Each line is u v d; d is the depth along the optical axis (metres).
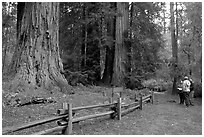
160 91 22.48
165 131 6.84
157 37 20.14
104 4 18.86
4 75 11.38
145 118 8.50
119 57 18.80
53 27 12.59
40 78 11.41
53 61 12.35
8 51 24.03
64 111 5.96
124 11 19.59
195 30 15.95
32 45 11.71
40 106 8.97
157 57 19.53
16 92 10.07
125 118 8.26
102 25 20.89
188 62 17.55
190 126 7.60
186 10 17.42
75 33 21.23
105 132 6.32
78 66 20.53
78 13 20.89
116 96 12.82
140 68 18.94
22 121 6.96
